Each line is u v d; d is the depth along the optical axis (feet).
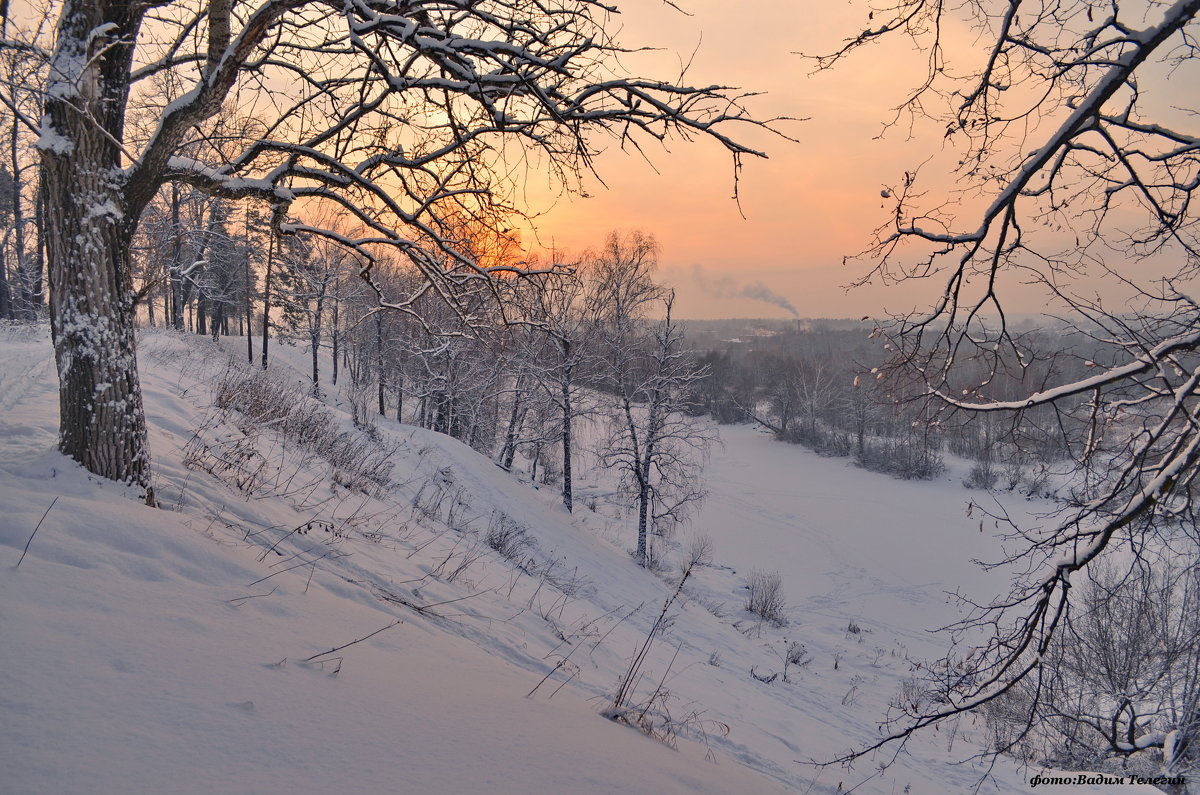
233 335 185.57
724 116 15.23
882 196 14.33
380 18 13.82
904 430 170.81
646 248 91.04
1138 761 36.22
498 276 20.42
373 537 26.35
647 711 19.01
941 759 35.24
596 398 92.43
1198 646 32.01
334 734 8.63
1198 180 13.02
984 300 14.70
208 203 60.29
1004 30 12.13
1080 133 12.30
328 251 83.87
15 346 49.44
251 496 22.70
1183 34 12.15
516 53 14.79
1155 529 16.01
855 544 118.83
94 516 13.24
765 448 204.13
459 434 115.65
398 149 18.84
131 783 6.54
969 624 17.93
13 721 7.00
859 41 13.79
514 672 16.07
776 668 52.21
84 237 15.28
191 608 11.46
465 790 8.15
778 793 14.76
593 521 97.50
